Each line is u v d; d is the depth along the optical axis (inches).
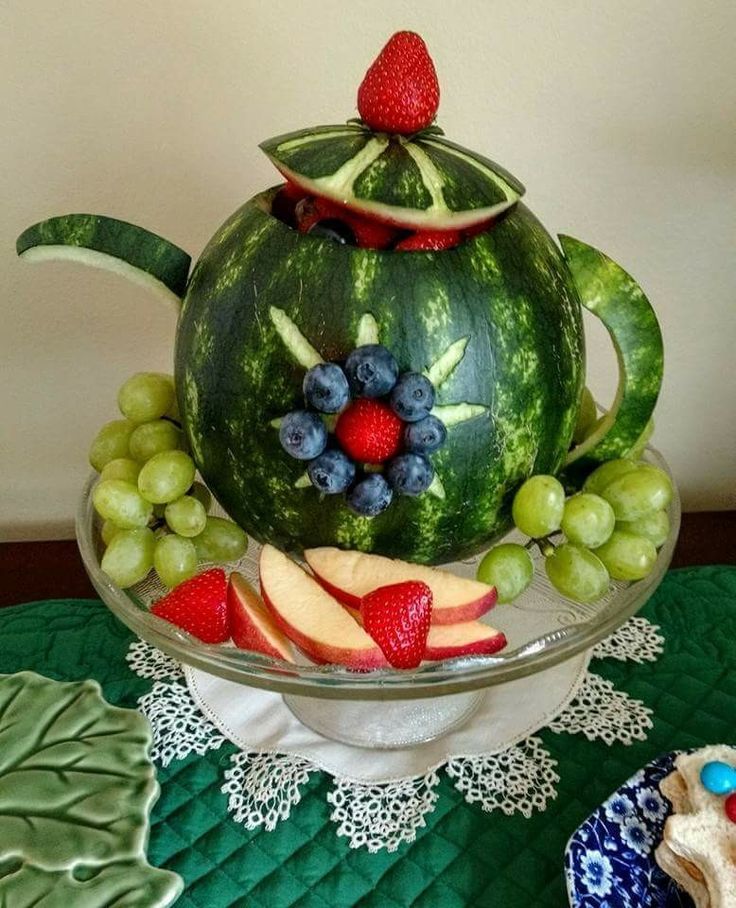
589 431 29.7
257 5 32.0
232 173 35.6
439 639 24.2
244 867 24.9
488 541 27.0
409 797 26.6
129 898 23.1
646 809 24.4
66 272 37.7
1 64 32.7
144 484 26.0
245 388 23.3
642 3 32.4
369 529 24.6
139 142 34.7
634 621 32.9
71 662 32.0
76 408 41.7
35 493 44.2
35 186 35.5
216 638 25.5
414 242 23.3
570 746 28.0
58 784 26.0
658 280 39.2
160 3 31.8
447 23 32.7
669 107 34.7
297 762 27.8
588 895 22.5
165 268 26.4
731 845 22.2
